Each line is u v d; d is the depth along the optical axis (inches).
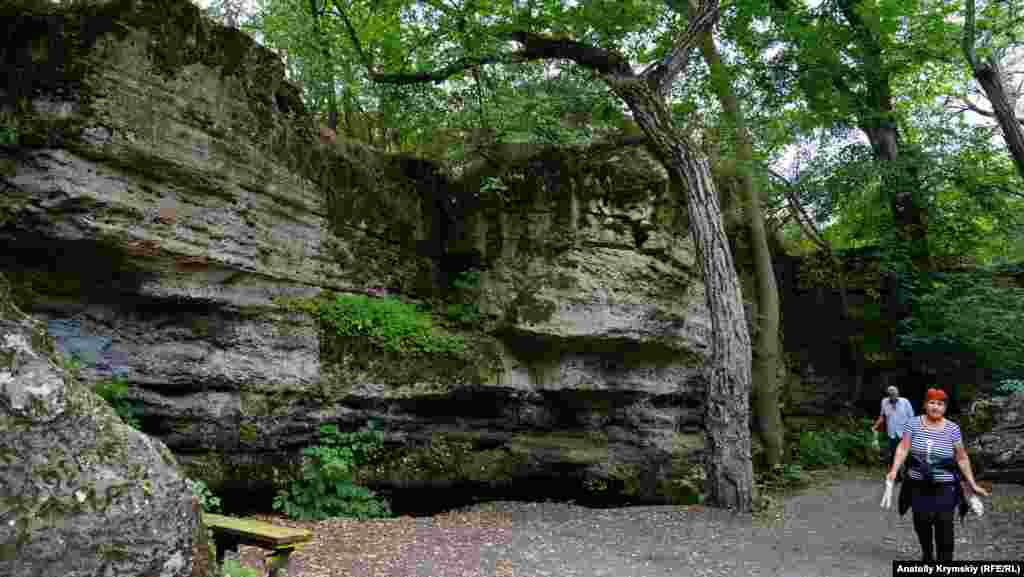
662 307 469.4
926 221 713.0
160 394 311.3
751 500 399.5
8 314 113.0
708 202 426.9
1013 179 746.8
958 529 337.4
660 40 546.6
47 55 264.7
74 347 286.5
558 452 453.4
